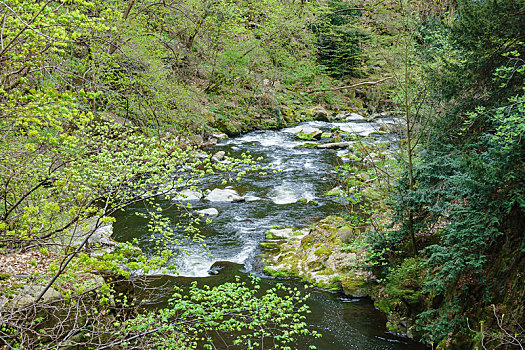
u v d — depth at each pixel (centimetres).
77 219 437
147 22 1206
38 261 647
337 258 969
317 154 1928
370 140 1075
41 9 366
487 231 594
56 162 518
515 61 683
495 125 641
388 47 1170
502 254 634
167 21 1216
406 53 863
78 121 421
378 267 880
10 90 416
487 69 715
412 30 981
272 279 939
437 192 750
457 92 754
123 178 487
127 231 1104
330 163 1778
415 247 823
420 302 753
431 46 895
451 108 777
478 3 729
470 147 725
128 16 1090
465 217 643
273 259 1016
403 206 810
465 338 640
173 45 1213
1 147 485
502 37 683
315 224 1133
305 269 965
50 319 532
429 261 672
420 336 728
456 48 802
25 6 384
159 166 536
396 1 1037
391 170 940
